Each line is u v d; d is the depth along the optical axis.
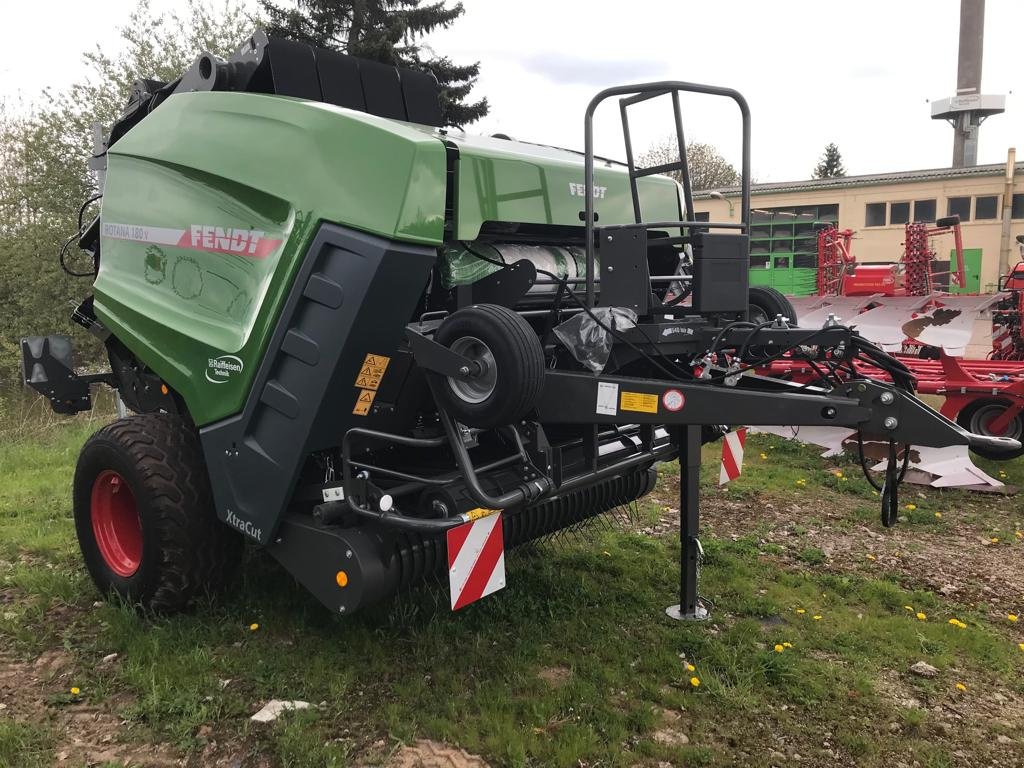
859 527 5.39
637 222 3.22
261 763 2.64
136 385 4.31
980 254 28.00
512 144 3.60
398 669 3.23
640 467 4.13
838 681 3.30
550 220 3.37
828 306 13.05
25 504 5.54
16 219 14.05
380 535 2.95
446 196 2.97
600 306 3.09
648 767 2.70
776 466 6.92
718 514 5.62
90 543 3.82
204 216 3.30
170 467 3.41
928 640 3.69
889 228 29.44
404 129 2.84
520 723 2.89
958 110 33.88
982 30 33.56
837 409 2.66
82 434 8.25
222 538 3.53
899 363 3.11
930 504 5.94
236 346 3.11
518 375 2.59
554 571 4.29
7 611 3.75
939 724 3.02
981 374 7.53
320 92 3.47
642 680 3.21
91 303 4.62
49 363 4.61
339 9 21.70
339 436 2.97
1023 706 3.17
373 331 2.82
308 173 2.93
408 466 3.34
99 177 4.56
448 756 2.70
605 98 2.99
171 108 3.54
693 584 3.82
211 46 15.83
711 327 3.26
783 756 2.78
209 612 3.59
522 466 3.03
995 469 6.95
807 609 4.02
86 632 3.54
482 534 2.84
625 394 2.87
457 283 3.07
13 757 2.65
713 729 2.93
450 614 3.66
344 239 2.79
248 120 3.16
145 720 2.87
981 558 4.83
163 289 3.53
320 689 3.06
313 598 3.75
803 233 30.52
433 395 2.89
